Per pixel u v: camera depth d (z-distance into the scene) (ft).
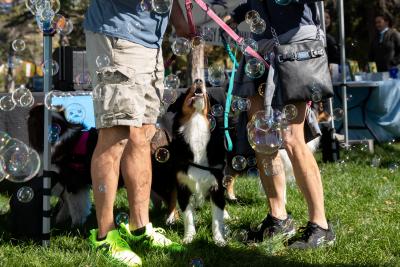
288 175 13.37
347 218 12.44
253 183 16.24
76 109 12.46
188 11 10.87
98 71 8.97
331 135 20.99
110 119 8.84
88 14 9.27
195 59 15.81
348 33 49.88
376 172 18.85
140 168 9.79
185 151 11.23
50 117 9.98
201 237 10.95
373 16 45.21
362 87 26.91
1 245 10.43
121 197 14.82
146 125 9.78
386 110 26.91
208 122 11.41
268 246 10.05
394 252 10.14
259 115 10.01
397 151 24.50
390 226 11.62
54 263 9.25
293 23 10.02
